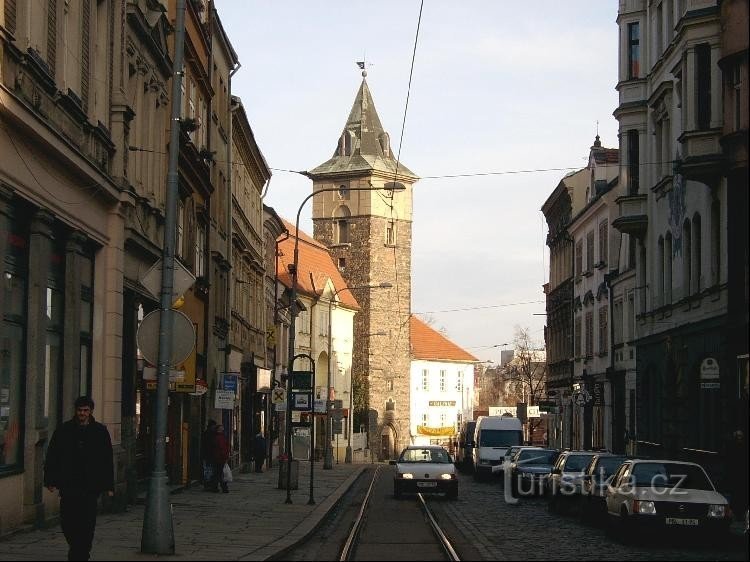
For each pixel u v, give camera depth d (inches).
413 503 1362.0
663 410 1589.6
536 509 1266.0
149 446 1209.4
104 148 968.3
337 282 3922.2
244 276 2257.6
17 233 759.7
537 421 3366.1
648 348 1710.1
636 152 1784.0
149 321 703.7
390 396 4220.0
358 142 4298.7
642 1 1779.0
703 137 1304.1
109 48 988.6
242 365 2210.9
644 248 1796.3
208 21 1688.0
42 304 791.7
